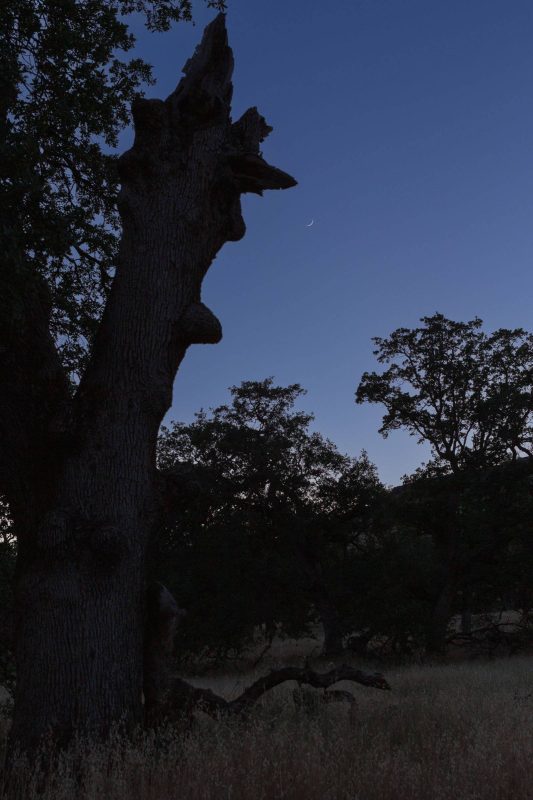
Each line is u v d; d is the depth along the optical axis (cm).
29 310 702
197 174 784
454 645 3272
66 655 637
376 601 3198
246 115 835
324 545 3406
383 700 937
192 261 773
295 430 3344
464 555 3180
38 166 841
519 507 3084
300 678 801
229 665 3306
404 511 3341
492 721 694
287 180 823
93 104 888
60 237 735
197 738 607
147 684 702
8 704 892
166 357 743
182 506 768
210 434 3275
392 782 492
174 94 812
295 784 487
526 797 479
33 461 693
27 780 535
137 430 716
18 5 809
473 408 3117
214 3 911
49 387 709
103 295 944
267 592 3184
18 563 692
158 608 710
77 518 673
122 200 779
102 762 540
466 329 3141
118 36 908
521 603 3219
